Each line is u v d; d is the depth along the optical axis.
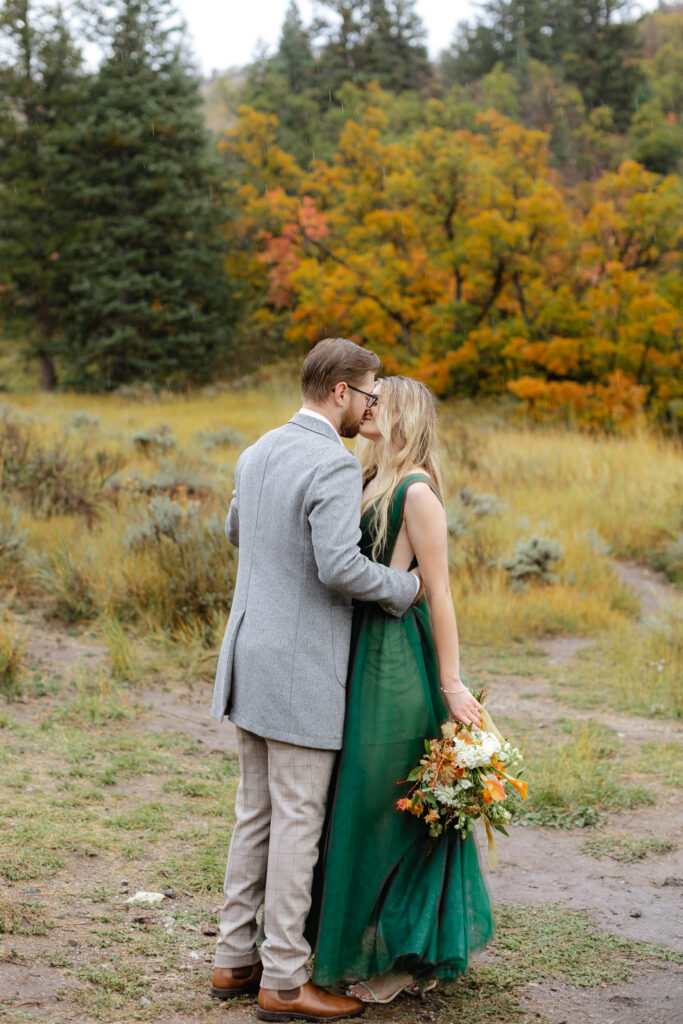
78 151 35.75
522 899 3.50
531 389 21.70
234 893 2.61
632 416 20.69
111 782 4.24
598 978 2.88
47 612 7.21
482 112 46.22
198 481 11.31
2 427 12.16
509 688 6.74
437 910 2.53
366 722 2.51
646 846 4.04
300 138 48.22
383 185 32.47
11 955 2.68
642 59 63.28
